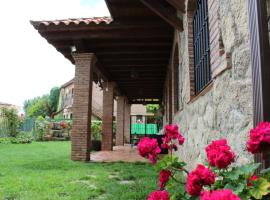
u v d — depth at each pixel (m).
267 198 1.25
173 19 5.60
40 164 6.97
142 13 6.57
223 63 2.45
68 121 22.77
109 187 4.30
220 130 2.68
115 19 6.87
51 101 41.72
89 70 7.94
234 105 2.25
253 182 1.26
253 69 1.83
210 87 3.12
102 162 7.58
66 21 7.02
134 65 9.98
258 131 1.34
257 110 1.77
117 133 15.55
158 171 1.67
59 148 13.15
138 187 4.24
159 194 1.48
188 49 4.84
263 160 1.54
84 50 7.86
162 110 15.84
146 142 1.75
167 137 2.20
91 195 3.77
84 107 7.86
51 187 4.31
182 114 5.89
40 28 7.13
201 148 3.70
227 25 2.42
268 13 1.85
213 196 1.00
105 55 8.81
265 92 1.72
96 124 19.59
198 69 4.52
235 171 1.36
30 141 18.00
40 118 23.44
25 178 5.03
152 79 12.51
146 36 7.28
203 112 3.58
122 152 11.32
